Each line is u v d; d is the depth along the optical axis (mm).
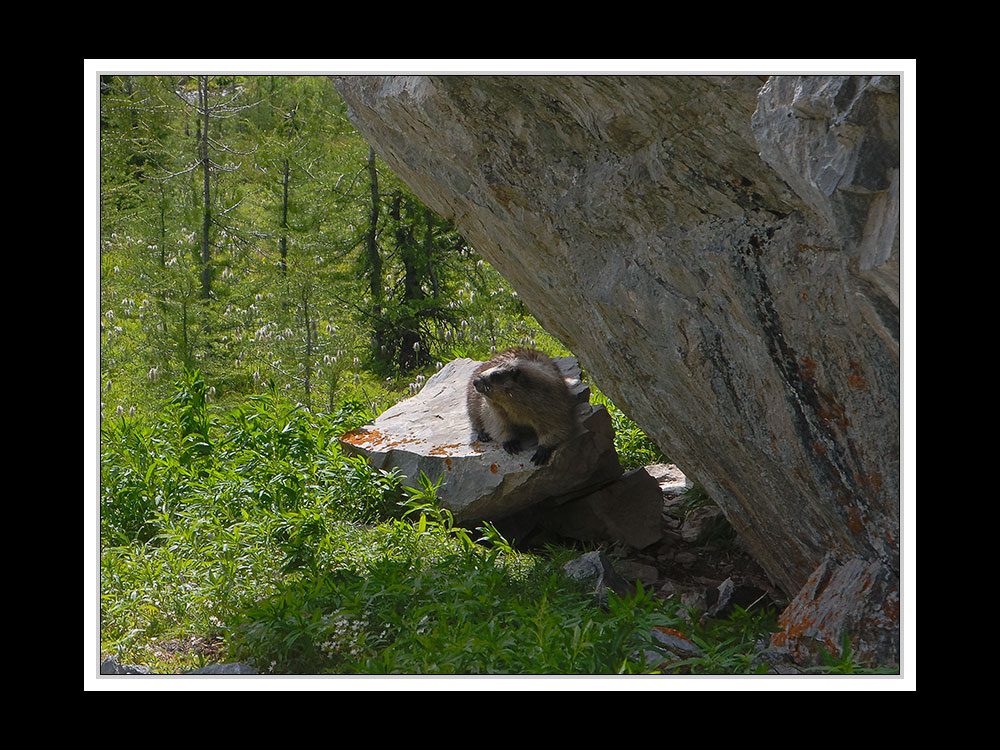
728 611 5773
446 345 14672
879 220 3238
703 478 5590
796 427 4355
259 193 16297
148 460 7629
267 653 4934
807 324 4035
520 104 4828
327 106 15836
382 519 7441
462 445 7605
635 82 4059
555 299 5859
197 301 12547
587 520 7391
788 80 3367
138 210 14492
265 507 6891
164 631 5402
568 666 4074
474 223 6301
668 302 4680
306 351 12344
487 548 7004
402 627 4922
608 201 4707
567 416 7094
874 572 4246
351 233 14531
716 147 4035
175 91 15625
